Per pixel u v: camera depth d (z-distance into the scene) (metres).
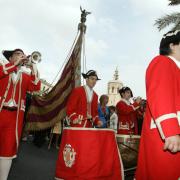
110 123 10.61
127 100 7.64
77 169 4.30
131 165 5.19
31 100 9.35
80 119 5.25
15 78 4.70
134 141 5.16
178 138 2.06
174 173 2.15
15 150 4.62
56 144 10.52
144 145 2.32
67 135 4.49
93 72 5.65
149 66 2.36
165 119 2.08
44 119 9.32
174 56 2.47
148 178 2.25
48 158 7.89
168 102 2.11
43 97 9.36
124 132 7.46
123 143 5.14
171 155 2.16
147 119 2.33
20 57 4.61
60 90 9.46
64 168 4.45
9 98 4.58
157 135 2.21
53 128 10.16
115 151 4.55
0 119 4.50
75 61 9.66
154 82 2.20
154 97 2.15
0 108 4.51
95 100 5.65
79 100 5.48
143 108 7.99
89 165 4.28
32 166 6.52
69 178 4.35
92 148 4.32
